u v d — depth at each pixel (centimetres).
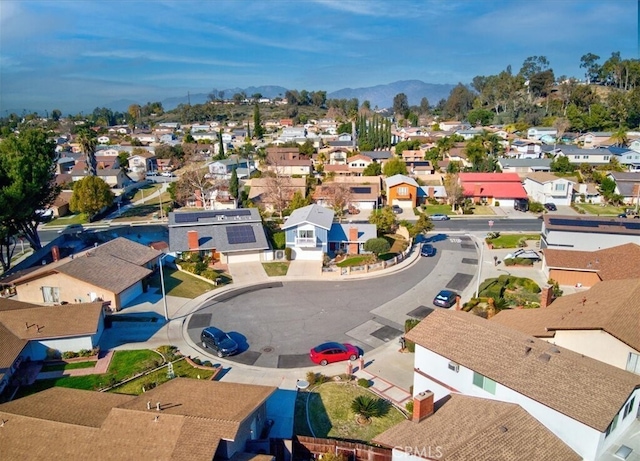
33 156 5903
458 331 2975
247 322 4409
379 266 5694
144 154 15162
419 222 6800
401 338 3922
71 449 2297
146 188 11925
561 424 2280
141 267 5097
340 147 15862
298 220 5975
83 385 3400
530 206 8838
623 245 5194
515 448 2170
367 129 17275
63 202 9425
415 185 9212
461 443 2162
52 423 2442
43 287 4638
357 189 9481
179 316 4528
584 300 3553
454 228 7725
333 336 4131
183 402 2608
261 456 2364
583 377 2425
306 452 2634
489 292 4784
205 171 11312
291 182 9869
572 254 5309
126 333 4194
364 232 6303
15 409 2603
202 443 2250
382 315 4534
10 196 5288
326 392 3278
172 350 3884
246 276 5522
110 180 11794
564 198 9194
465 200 9356
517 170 11200
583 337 3108
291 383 3406
